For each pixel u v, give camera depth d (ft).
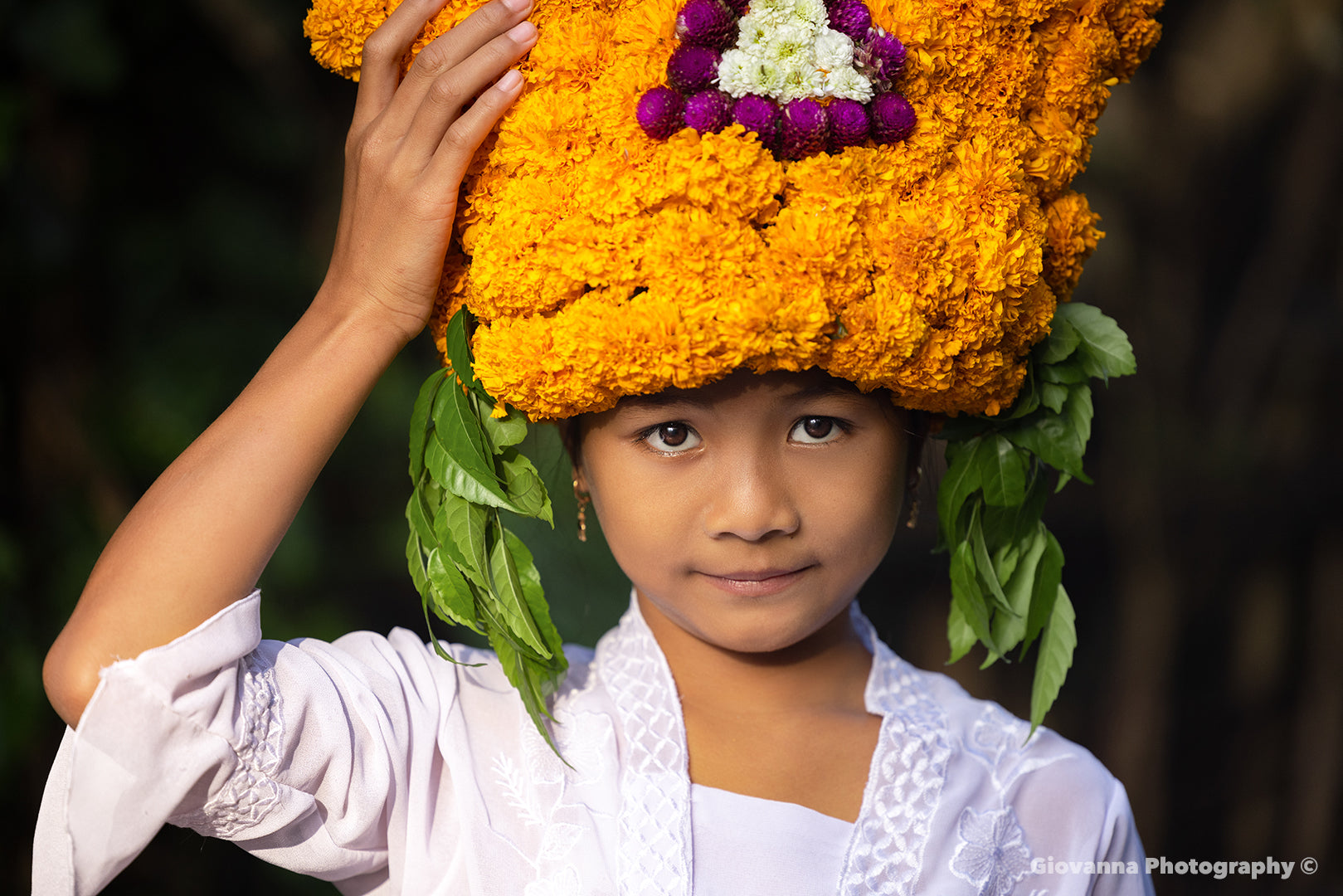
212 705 4.16
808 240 4.09
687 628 4.96
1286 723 19.45
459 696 5.25
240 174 13.12
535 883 4.77
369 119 4.61
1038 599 5.49
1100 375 5.16
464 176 4.52
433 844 4.88
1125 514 19.26
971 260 4.34
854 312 4.21
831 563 4.67
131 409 11.80
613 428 4.61
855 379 4.38
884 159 4.32
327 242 13.56
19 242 11.12
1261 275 18.66
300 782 4.49
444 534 4.79
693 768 5.11
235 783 4.25
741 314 4.04
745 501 4.45
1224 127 17.70
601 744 5.08
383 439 13.64
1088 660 20.30
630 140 4.23
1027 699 19.69
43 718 10.59
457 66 4.38
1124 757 19.33
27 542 10.99
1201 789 19.67
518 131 4.32
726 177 4.08
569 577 10.00
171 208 12.58
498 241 4.34
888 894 4.90
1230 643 19.62
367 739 4.74
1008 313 4.51
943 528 5.53
